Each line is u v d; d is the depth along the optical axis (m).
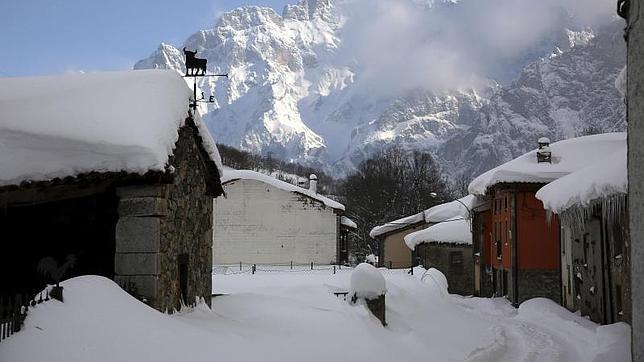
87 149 10.38
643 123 10.22
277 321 13.77
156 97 11.35
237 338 10.40
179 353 8.45
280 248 50.12
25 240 11.50
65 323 7.87
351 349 12.71
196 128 12.99
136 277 10.65
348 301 17.72
